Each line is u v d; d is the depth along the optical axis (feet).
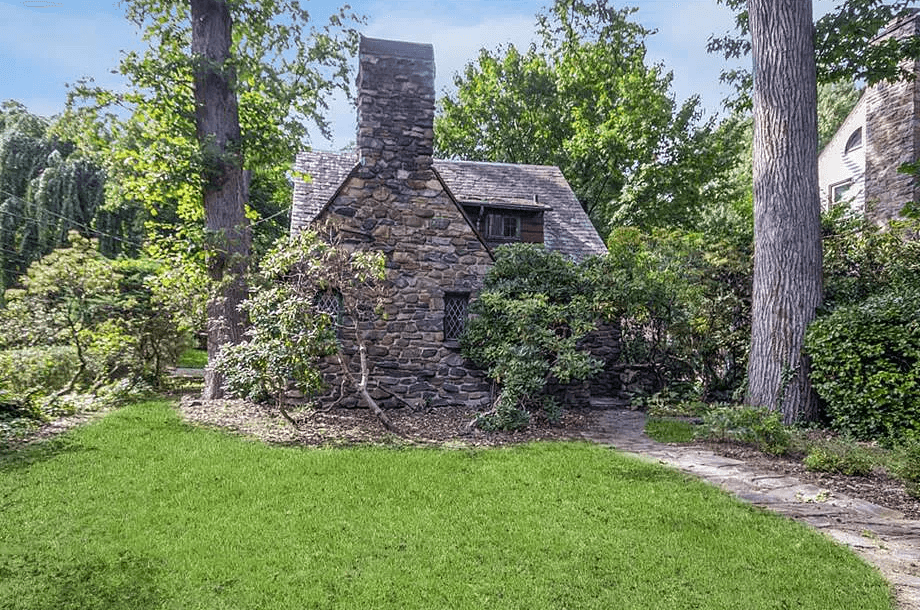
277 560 13.21
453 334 35.63
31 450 22.12
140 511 16.12
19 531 14.69
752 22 32.76
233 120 38.24
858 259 37.14
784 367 30.58
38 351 34.55
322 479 19.34
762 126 32.04
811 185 31.24
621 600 11.59
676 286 37.45
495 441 26.43
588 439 27.37
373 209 34.01
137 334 38.73
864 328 27.17
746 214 57.11
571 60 77.05
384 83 34.45
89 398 33.17
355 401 33.55
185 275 35.68
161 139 36.50
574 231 50.60
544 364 30.25
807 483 19.81
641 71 77.00
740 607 11.33
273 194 70.08
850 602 11.49
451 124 89.45
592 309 36.11
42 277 34.50
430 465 21.39
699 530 15.21
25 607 11.16
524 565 13.12
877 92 48.24
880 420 26.32
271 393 31.32
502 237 48.06
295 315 27.45
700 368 39.37
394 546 14.07
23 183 66.23
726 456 23.75
